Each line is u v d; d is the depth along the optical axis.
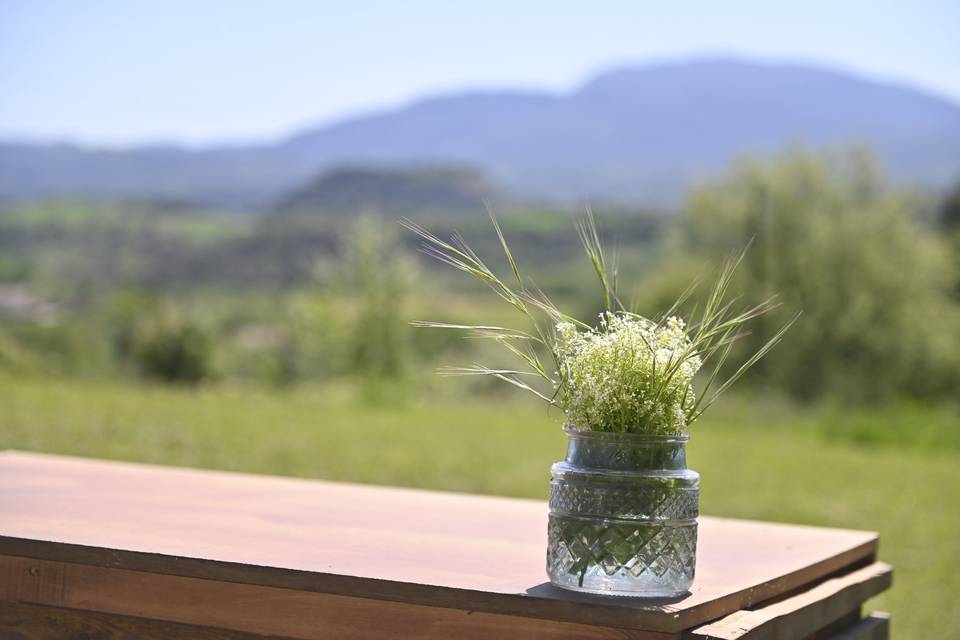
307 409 13.34
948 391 26.23
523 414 15.24
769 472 10.12
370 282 27.80
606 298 2.13
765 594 2.24
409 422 12.63
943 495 9.09
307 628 2.08
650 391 1.97
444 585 1.97
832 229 26.81
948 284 28.47
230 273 81.38
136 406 11.42
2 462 3.62
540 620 1.91
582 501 1.94
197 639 2.17
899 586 5.79
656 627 1.82
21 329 20.14
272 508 2.90
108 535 2.34
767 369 25.70
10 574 2.30
